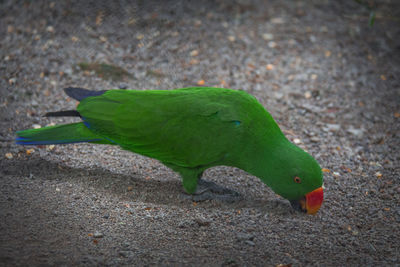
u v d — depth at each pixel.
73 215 4.62
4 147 5.82
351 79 8.61
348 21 10.70
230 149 4.77
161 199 5.20
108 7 9.80
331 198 5.46
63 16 9.34
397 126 7.37
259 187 5.68
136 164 5.94
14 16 9.22
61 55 8.20
